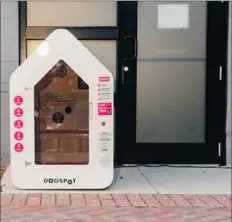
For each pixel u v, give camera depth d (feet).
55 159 14.94
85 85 14.83
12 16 17.40
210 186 15.60
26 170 14.85
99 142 14.82
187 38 17.66
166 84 17.74
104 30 17.47
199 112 17.80
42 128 14.89
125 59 17.62
